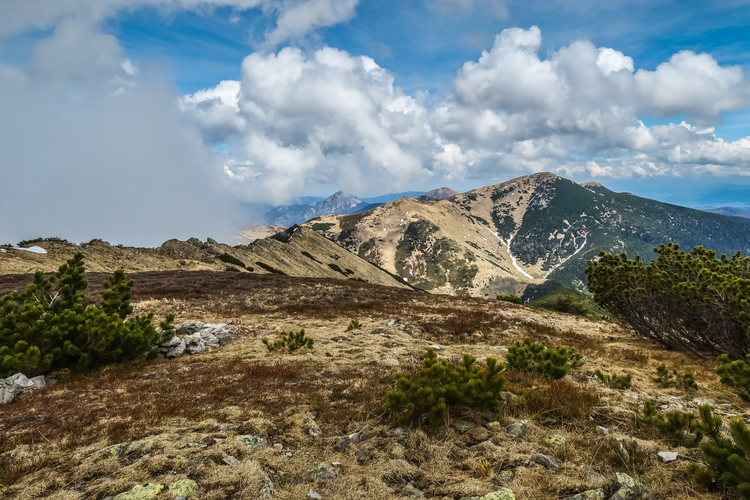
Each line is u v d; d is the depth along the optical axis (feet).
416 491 13.17
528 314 79.51
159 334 39.78
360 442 17.07
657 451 15.67
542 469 14.10
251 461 14.82
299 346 40.24
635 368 36.88
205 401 22.27
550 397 21.58
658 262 51.49
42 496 12.65
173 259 184.34
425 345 43.65
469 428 18.17
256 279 122.31
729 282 37.50
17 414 20.49
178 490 12.66
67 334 32.12
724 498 11.96
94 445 16.33
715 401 25.76
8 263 115.34
